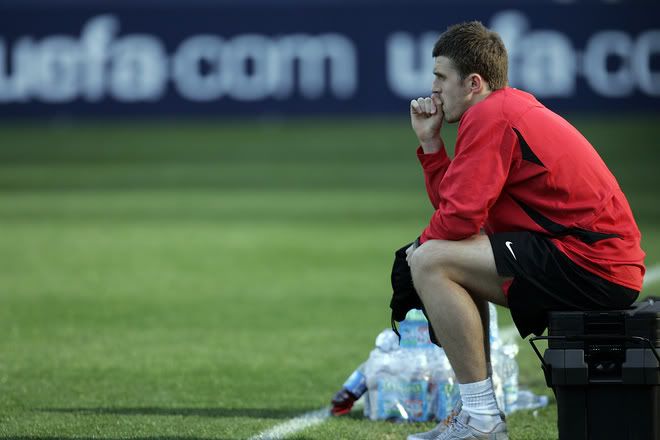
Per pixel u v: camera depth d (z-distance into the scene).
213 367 24.72
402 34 87.12
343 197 60.41
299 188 64.25
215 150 79.56
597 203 15.77
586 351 15.12
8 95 88.88
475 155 15.74
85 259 42.56
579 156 15.84
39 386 22.69
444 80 16.72
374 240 46.25
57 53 88.50
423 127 17.22
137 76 88.88
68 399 21.42
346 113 88.56
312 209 56.12
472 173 15.70
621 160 71.12
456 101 16.69
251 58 88.44
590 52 84.88
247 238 47.44
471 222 15.66
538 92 85.38
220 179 68.38
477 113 15.89
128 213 56.12
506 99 16.05
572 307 15.73
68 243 46.75
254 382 23.17
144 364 25.02
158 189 65.00
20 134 86.00
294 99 88.75
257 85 88.69
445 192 15.89
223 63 88.56
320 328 29.47
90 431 18.53
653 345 14.98
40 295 35.00
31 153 79.31
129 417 19.70
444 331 15.98
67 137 84.94
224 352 26.44
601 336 15.01
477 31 16.59
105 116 89.44
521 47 85.25
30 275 39.03
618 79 84.94
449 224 15.73
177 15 88.12
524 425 19.11
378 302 33.38
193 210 56.72
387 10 87.00
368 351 26.48
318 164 73.62
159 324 30.23
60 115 89.19
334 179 67.56
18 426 18.92
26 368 24.56
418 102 17.23
